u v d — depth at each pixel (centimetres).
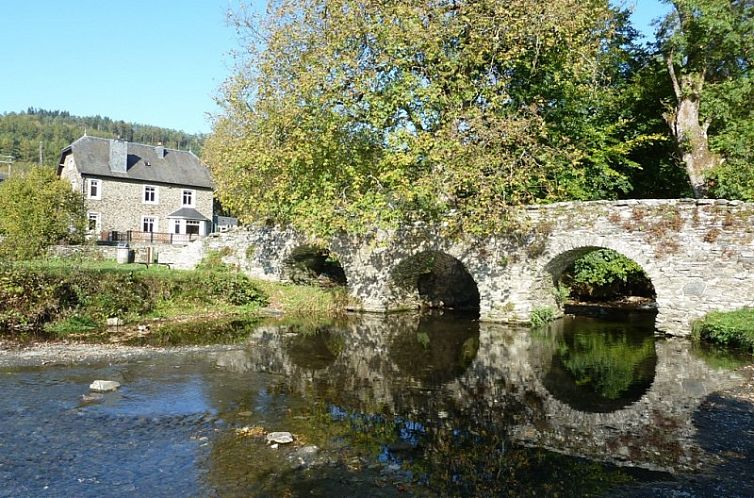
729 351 1322
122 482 578
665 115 2230
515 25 1658
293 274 2369
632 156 2455
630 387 1000
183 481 583
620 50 2477
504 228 1675
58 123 13775
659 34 2192
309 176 1895
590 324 1794
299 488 575
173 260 2714
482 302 1797
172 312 1741
